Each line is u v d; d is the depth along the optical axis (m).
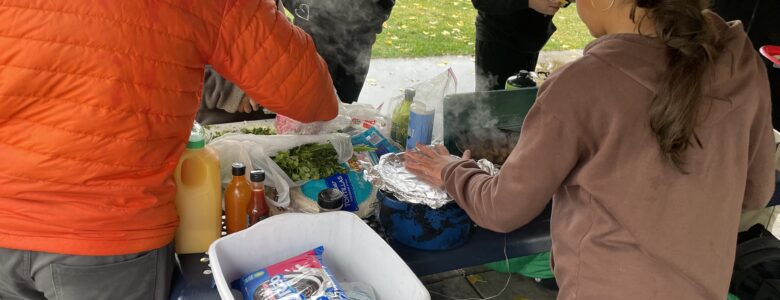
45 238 1.08
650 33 1.00
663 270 1.04
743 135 1.04
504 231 1.21
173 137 1.14
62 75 0.96
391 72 4.13
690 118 0.94
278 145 1.61
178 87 1.08
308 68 1.28
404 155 1.55
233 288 1.30
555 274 1.20
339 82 2.60
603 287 1.08
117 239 1.12
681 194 1.00
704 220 1.03
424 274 1.46
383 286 1.31
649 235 1.02
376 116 1.93
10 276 1.14
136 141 1.06
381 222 1.51
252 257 1.32
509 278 2.34
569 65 1.03
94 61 0.97
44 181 1.05
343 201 1.54
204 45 1.09
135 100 1.02
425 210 1.42
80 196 1.08
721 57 0.97
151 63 1.02
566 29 5.48
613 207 1.04
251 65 1.18
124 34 0.98
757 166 1.23
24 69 0.94
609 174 1.02
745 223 2.15
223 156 1.53
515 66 2.84
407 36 4.84
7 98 0.96
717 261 1.06
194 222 1.37
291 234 1.34
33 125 1.00
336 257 1.41
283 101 1.27
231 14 1.11
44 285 1.13
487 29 2.75
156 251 1.20
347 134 1.74
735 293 1.96
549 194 1.10
